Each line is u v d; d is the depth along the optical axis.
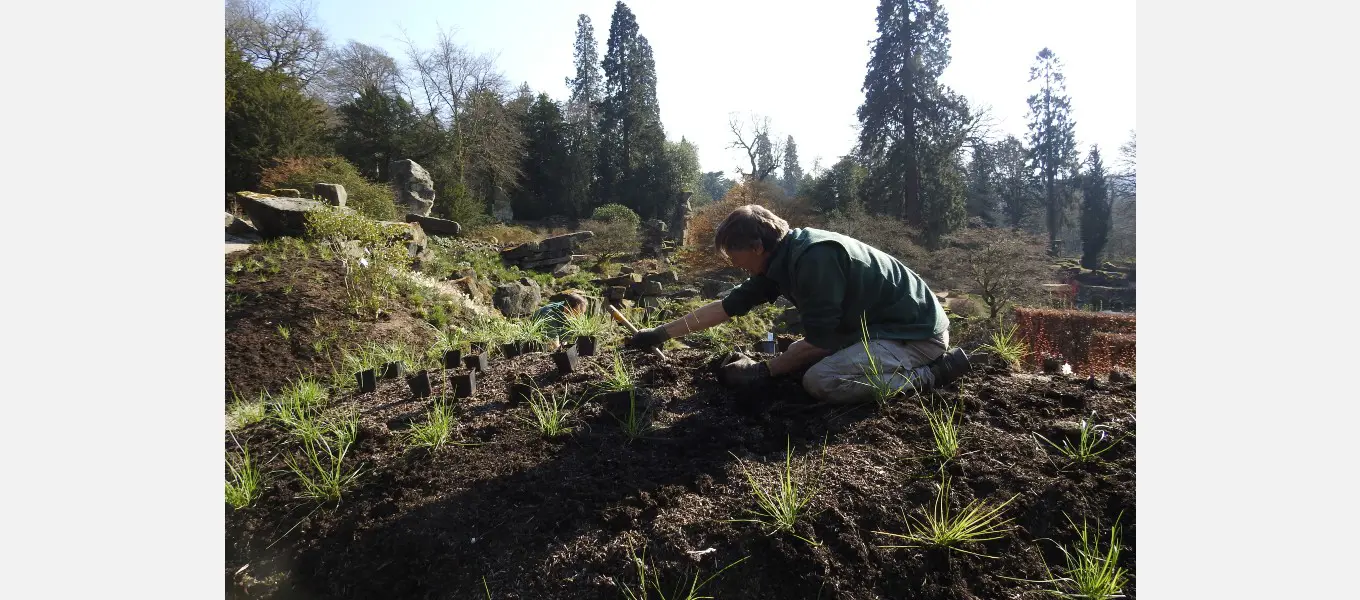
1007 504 1.83
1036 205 45.72
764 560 1.71
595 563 1.72
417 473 2.19
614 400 2.64
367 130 28.00
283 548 1.98
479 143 33.38
